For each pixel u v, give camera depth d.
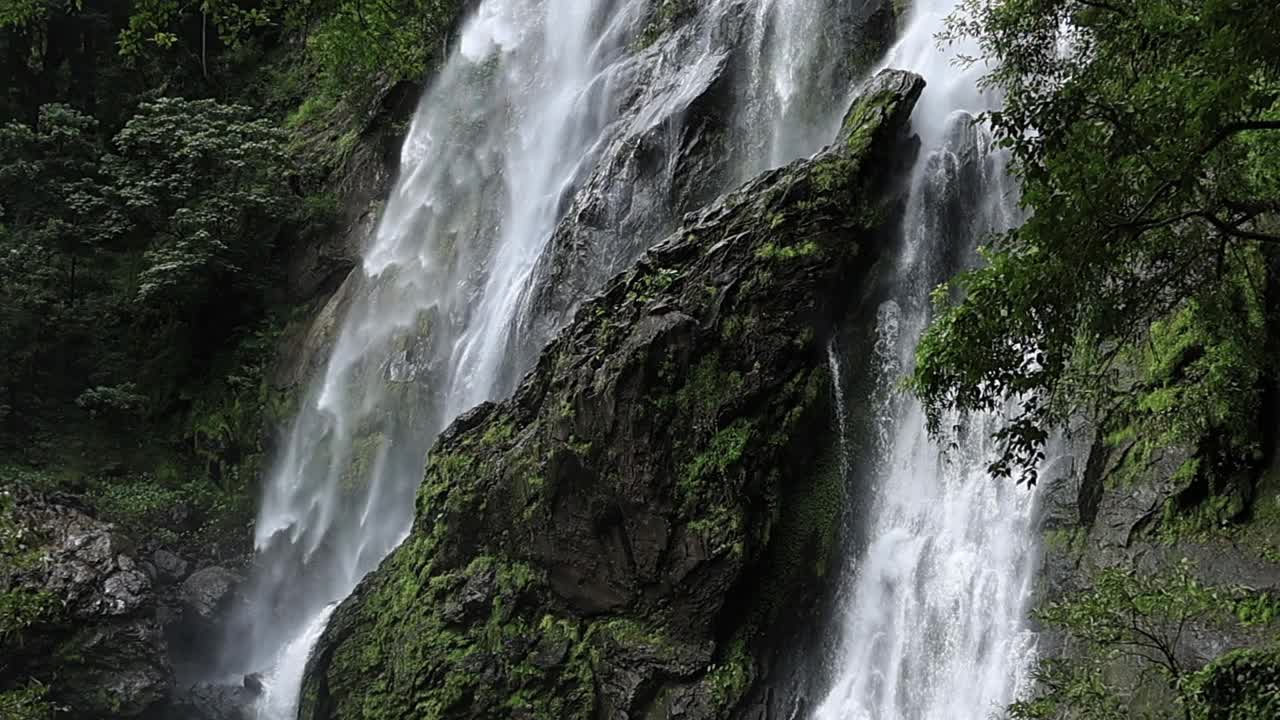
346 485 24.56
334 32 13.74
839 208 15.97
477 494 17.09
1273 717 9.55
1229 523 11.83
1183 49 7.87
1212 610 10.45
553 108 26.00
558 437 15.89
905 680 14.12
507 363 21.62
